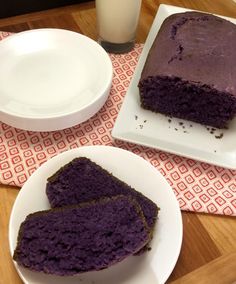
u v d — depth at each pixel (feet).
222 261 0.88
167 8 1.35
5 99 1.06
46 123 1.01
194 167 1.04
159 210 0.88
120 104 1.17
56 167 0.93
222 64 1.11
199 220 0.95
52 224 0.80
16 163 1.02
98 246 0.77
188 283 0.84
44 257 0.77
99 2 1.21
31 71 1.14
